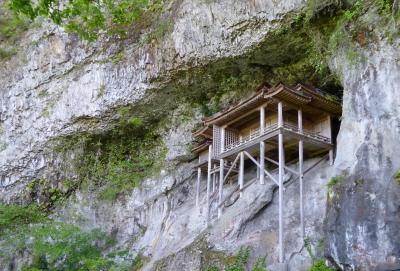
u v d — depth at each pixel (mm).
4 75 29500
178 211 23703
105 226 25719
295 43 18938
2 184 28984
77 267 21219
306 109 17953
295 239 15805
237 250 16844
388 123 13430
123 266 21359
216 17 20359
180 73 22266
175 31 21984
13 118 28547
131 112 24922
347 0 16656
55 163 27828
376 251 11930
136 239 24375
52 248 21312
